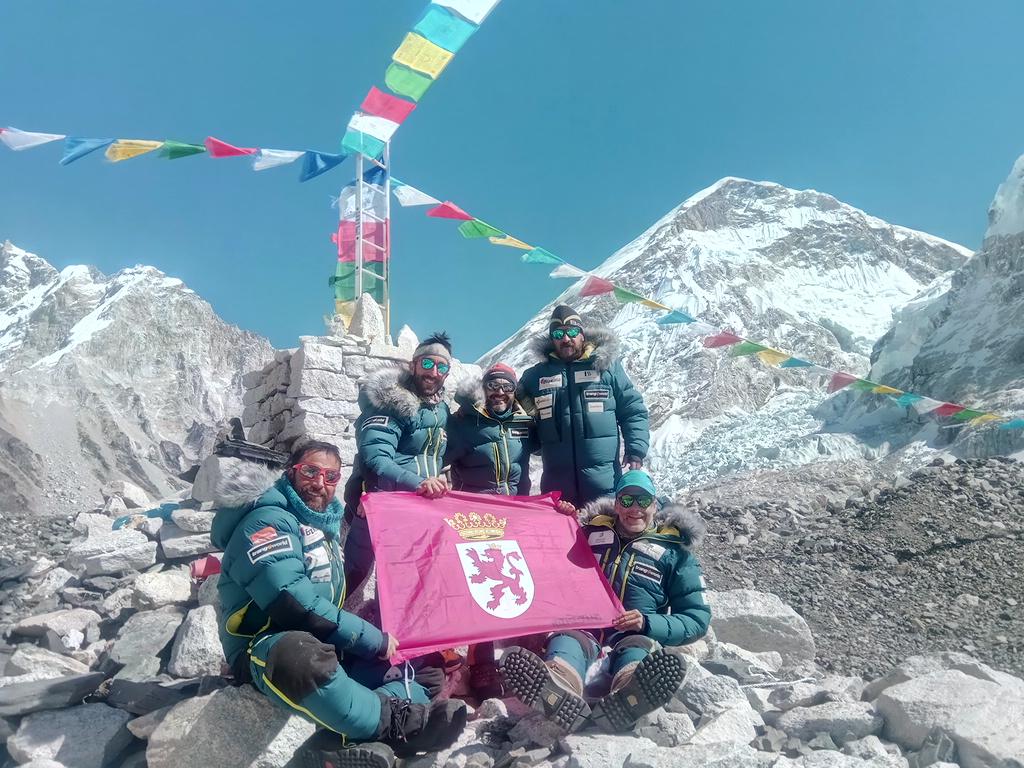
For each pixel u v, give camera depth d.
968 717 4.38
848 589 11.39
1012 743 4.22
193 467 9.77
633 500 5.31
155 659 5.66
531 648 5.44
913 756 4.30
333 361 10.12
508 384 6.23
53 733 4.82
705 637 6.62
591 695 4.88
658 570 5.26
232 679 4.71
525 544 5.30
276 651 4.07
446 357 6.07
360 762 3.98
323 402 9.95
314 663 4.02
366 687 4.43
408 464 5.91
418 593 4.87
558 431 6.45
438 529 5.19
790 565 12.69
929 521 14.57
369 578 5.73
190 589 7.18
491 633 4.82
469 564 5.06
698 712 4.86
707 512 16.19
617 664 4.85
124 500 14.38
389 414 5.91
